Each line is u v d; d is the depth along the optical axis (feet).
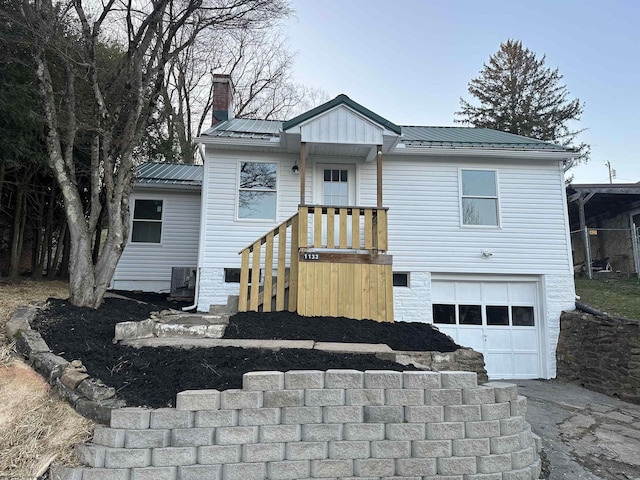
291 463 9.44
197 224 35.45
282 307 21.40
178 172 38.40
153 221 35.27
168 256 34.78
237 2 21.91
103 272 19.25
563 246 29.94
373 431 9.91
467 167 30.71
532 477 10.70
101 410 9.55
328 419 9.84
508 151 29.96
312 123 26.20
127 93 21.66
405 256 29.37
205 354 12.88
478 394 10.56
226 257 28.27
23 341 13.10
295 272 21.83
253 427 9.50
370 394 10.11
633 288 34.19
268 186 29.48
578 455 14.10
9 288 22.31
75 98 21.33
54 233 35.40
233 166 29.27
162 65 21.63
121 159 20.81
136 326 15.07
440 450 10.02
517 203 30.42
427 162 30.58
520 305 29.66
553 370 28.40
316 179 29.84
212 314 19.66
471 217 30.19
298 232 21.70
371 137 26.40
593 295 32.58
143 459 8.87
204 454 9.14
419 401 10.22
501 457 10.32
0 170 25.18
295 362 12.58
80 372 11.04
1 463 8.75
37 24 18.70
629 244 45.09
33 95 21.54
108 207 20.18
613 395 23.39
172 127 58.13
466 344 29.04
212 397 9.47
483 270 29.43
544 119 80.23
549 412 19.60
